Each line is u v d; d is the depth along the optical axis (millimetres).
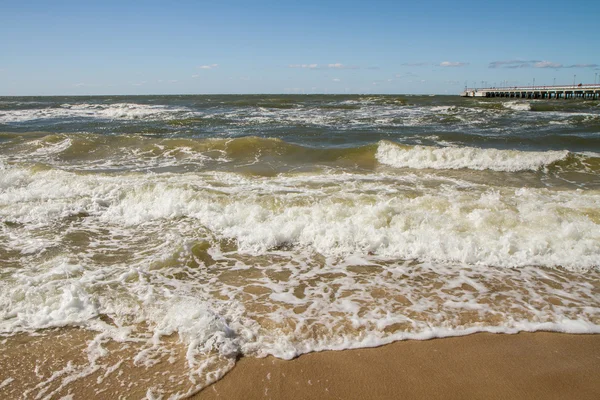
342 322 4184
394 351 3750
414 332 4035
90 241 6348
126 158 13016
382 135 17344
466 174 10977
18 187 9188
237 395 3189
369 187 9023
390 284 5012
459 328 4109
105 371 3443
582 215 6832
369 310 4418
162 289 4797
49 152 13703
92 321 4172
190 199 7832
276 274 5285
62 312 4281
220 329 3941
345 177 10320
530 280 5109
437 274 5273
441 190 8805
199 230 6730
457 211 7051
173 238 6402
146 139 15102
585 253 5746
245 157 13203
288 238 6320
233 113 28266
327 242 6156
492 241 5973
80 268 5250
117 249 6027
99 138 15180
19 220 7270
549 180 10328
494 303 4578
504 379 3396
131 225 7094
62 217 7457
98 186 8656
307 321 4199
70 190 8594
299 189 8773
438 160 12359
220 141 14359
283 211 7277
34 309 4352
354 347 3801
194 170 11320
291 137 17203
